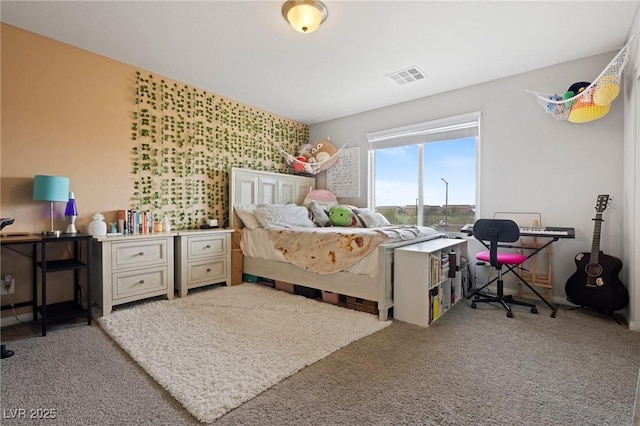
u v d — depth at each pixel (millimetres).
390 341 2203
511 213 3393
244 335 2242
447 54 2957
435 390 1611
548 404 1502
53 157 2705
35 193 2426
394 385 1655
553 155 3158
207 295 3238
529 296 3303
